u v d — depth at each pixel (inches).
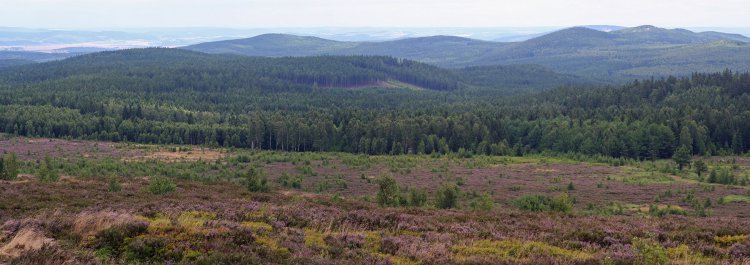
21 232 758.5
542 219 1258.6
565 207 1822.1
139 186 2034.9
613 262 733.3
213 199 1566.2
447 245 846.5
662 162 4726.9
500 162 4699.8
